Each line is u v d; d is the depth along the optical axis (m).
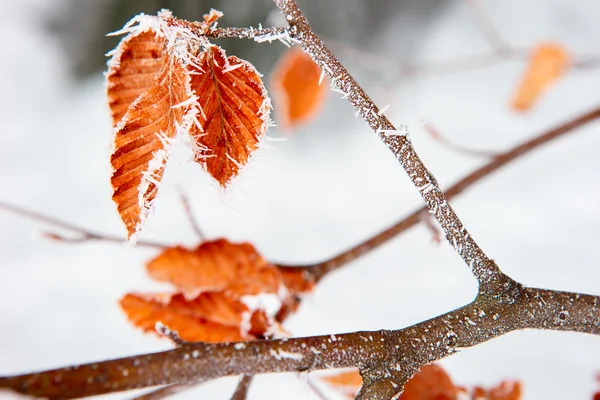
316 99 1.19
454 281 2.39
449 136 2.97
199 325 0.66
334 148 3.16
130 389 0.52
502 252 2.54
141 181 0.53
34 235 0.71
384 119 0.56
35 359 2.41
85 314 2.52
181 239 2.53
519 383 0.68
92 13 3.15
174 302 0.66
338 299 2.36
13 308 2.54
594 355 2.04
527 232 2.60
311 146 3.13
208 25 0.54
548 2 3.24
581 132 2.82
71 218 2.79
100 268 2.62
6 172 2.95
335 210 2.95
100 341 2.45
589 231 2.56
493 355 2.04
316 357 0.54
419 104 3.07
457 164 2.87
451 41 3.24
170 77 0.53
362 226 2.87
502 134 2.96
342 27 3.18
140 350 2.42
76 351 2.43
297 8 0.54
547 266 2.48
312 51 0.54
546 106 2.98
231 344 0.53
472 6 1.69
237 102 0.54
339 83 0.55
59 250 2.66
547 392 1.98
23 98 3.20
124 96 0.55
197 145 0.54
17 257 2.66
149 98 0.53
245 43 2.85
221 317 0.66
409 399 0.67
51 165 3.01
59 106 3.22
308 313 2.29
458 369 2.01
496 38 1.65
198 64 0.54
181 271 0.67
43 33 3.29
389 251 2.49
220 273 0.68
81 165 3.00
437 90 3.11
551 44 1.36
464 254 0.57
